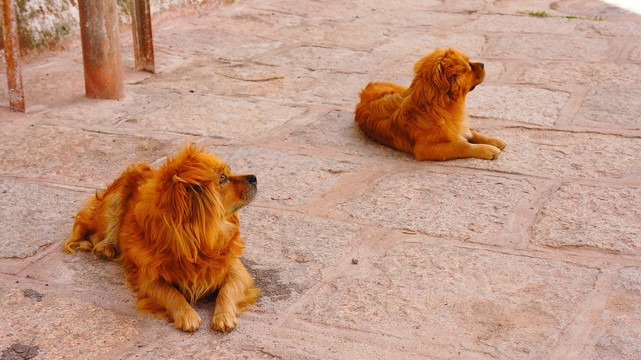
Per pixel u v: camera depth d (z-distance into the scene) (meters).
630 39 9.72
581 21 10.84
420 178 5.66
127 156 5.99
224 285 3.86
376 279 4.18
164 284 3.81
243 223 4.87
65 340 3.58
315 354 3.48
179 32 10.05
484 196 5.29
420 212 5.05
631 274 4.18
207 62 8.83
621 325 3.69
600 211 5.01
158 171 3.79
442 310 3.86
